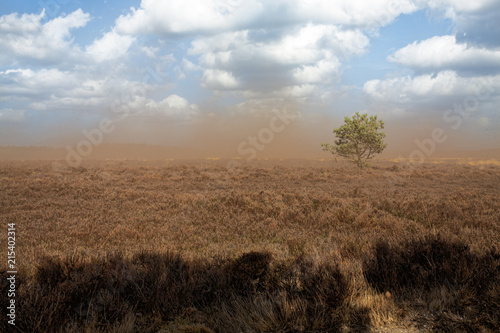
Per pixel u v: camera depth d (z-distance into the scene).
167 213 11.59
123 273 4.15
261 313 3.54
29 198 15.22
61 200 14.62
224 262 4.86
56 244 7.52
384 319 3.40
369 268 4.40
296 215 10.55
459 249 4.70
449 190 19.14
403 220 9.59
